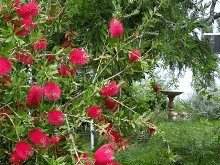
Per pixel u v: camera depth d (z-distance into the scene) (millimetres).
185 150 3064
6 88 1578
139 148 3244
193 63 2977
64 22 2248
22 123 1634
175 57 2742
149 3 2695
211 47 3168
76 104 1652
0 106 1583
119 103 1889
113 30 1826
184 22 2795
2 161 1660
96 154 1435
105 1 2705
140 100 2271
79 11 2605
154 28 2812
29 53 1554
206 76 3068
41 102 1581
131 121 1778
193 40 2955
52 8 2119
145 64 1897
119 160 2771
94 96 1671
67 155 1663
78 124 1665
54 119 1520
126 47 1875
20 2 1668
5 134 1508
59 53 1728
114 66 2035
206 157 2943
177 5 2828
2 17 1645
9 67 1414
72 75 1863
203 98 4977
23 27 1543
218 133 3074
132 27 2869
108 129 1843
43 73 1535
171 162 2955
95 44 2822
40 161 1580
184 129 3637
